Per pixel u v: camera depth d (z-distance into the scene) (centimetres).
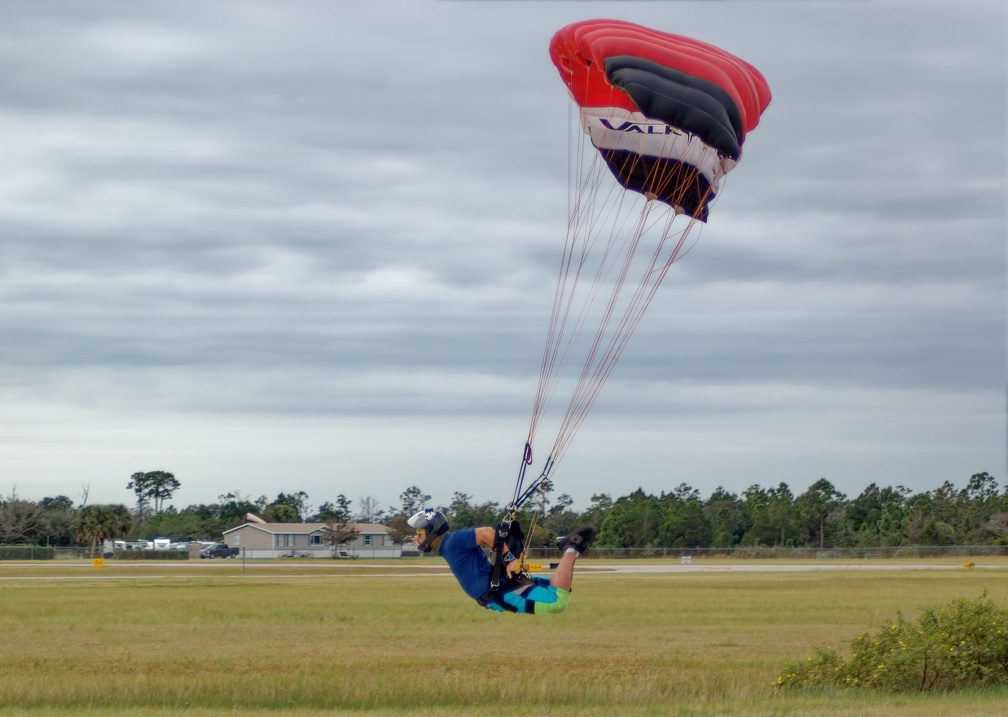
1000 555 11288
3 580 6619
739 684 2166
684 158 1422
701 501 15675
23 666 2552
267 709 1886
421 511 1221
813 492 14500
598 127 1484
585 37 1393
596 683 2197
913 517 12900
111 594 5247
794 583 6306
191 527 17150
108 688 2111
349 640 3181
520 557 1179
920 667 1977
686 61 1346
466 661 2656
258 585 6175
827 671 2089
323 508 18475
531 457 1223
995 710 1592
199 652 2852
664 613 4153
